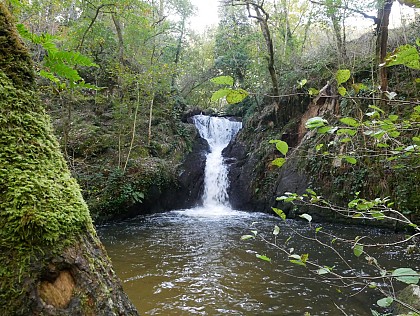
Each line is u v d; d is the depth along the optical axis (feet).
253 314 11.72
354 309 11.80
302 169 31.55
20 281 3.05
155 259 18.53
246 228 27.25
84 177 29.84
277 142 3.94
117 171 31.86
